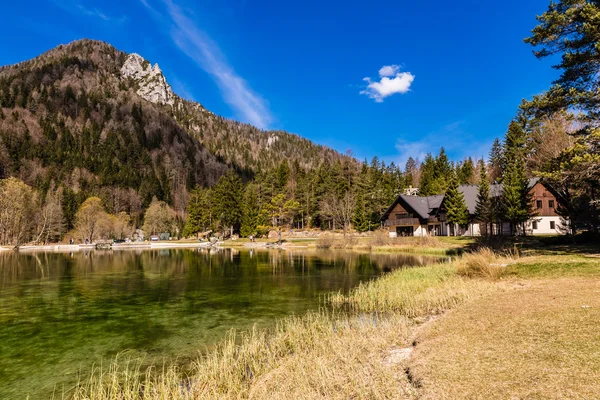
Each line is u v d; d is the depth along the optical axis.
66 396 7.76
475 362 6.46
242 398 7.07
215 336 11.70
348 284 21.09
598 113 19.38
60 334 12.17
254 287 20.86
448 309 12.98
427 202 58.34
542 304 9.82
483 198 42.59
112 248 67.12
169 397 7.08
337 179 87.62
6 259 42.78
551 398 4.83
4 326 13.17
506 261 20.09
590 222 27.98
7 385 8.36
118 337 11.77
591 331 7.00
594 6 18.30
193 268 31.33
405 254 39.12
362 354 8.64
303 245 57.62
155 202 110.81
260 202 85.06
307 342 10.12
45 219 79.06
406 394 6.02
